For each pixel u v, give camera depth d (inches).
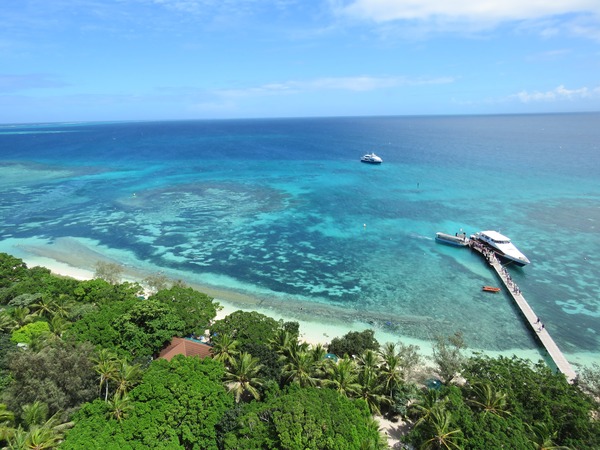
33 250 3282.5
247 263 3068.4
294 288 2691.9
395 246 3398.1
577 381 1594.5
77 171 6614.2
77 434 1152.8
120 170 6683.1
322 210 4345.5
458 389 1430.9
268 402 1310.3
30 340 1632.6
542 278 2847.0
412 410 1428.4
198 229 3779.5
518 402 1358.3
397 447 1401.3
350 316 2365.9
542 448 1184.8
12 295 2106.3
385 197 4842.5
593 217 4030.5
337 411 1224.2
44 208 4451.3
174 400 1273.4
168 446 1144.8
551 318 2364.7
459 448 1166.3
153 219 4062.5
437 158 7716.5
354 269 2974.9
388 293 2635.3
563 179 5605.3
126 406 1272.1
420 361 1860.2
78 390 1339.8
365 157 7234.3
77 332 1696.6
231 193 5068.9
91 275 2837.1
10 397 1253.1
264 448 1135.0
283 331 1727.4
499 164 6875.0
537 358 2030.0
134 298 2052.2
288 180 5802.2
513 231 3713.1
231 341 1691.7
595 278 2827.3
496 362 1572.3
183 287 2283.5
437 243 3472.0
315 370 1526.8
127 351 1649.9
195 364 1455.5
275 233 3673.7
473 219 4045.3
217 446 1228.5
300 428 1107.3
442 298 2583.7
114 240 3516.2
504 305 2508.6
